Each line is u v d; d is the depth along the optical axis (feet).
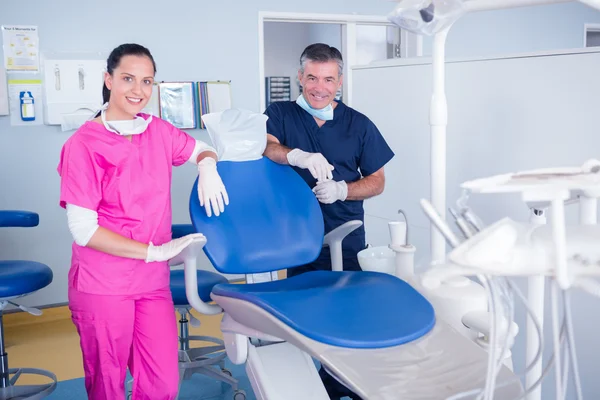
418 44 17.02
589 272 2.43
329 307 3.88
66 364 10.23
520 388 3.26
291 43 25.14
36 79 12.62
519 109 5.83
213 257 5.03
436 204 4.35
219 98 14.16
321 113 6.82
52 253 13.00
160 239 5.80
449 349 3.57
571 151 5.48
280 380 4.60
